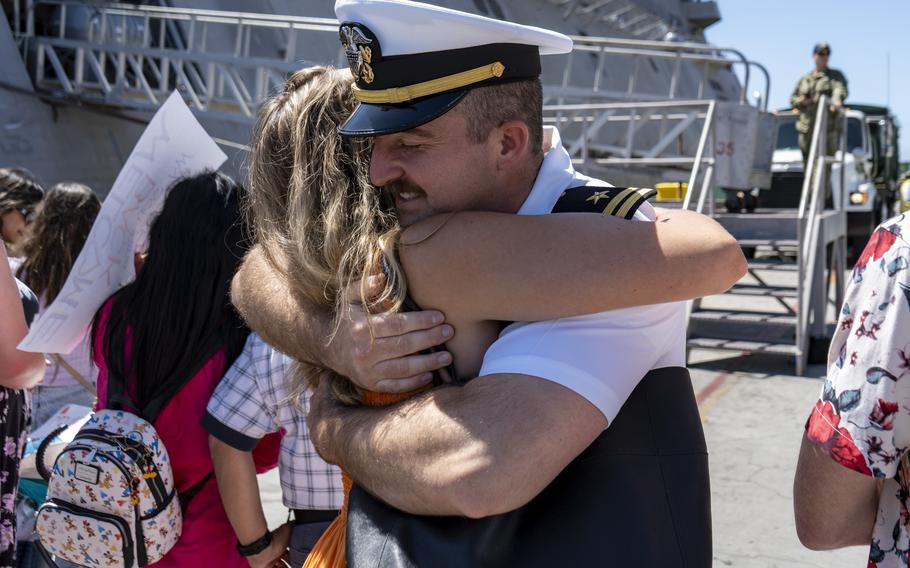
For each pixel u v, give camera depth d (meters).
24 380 2.18
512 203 1.21
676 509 1.12
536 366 1.08
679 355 1.24
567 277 1.08
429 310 1.17
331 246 1.21
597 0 26.44
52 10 12.87
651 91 29.81
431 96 1.13
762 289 6.79
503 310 1.11
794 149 12.55
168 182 2.03
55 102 12.66
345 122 1.25
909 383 1.13
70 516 1.84
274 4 16.09
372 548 1.18
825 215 6.82
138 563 1.87
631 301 1.08
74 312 1.98
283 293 1.35
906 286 1.13
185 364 1.93
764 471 4.33
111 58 12.44
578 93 10.39
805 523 1.30
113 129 13.78
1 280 2.09
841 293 8.14
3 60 12.16
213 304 1.95
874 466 1.16
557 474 1.08
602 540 1.08
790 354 6.29
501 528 1.11
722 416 5.31
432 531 1.14
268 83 10.55
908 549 1.19
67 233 3.06
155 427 1.94
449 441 1.08
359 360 1.19
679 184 7.18
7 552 2.28
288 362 1.84
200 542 1.99
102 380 2.08
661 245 1.08
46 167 12.52
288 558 2.10
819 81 11.00
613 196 1.18
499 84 1.14
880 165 14.38
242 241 1.94
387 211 1.22
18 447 2.30
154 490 1.86
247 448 1.91
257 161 1.41
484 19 1.11
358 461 1.19
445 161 1.15
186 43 14.38
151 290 1.93
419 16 1.10
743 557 3.42
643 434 1.14
